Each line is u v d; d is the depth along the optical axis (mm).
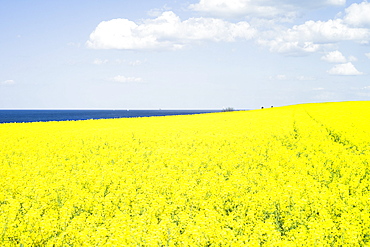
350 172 16984
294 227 11086
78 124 45625
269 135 30312
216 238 10117
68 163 20547
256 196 13594
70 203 13320
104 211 12625
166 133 33406
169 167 19094
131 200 13836
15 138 31078
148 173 17891
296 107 67188
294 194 13766
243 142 27203
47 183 16359
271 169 18297
